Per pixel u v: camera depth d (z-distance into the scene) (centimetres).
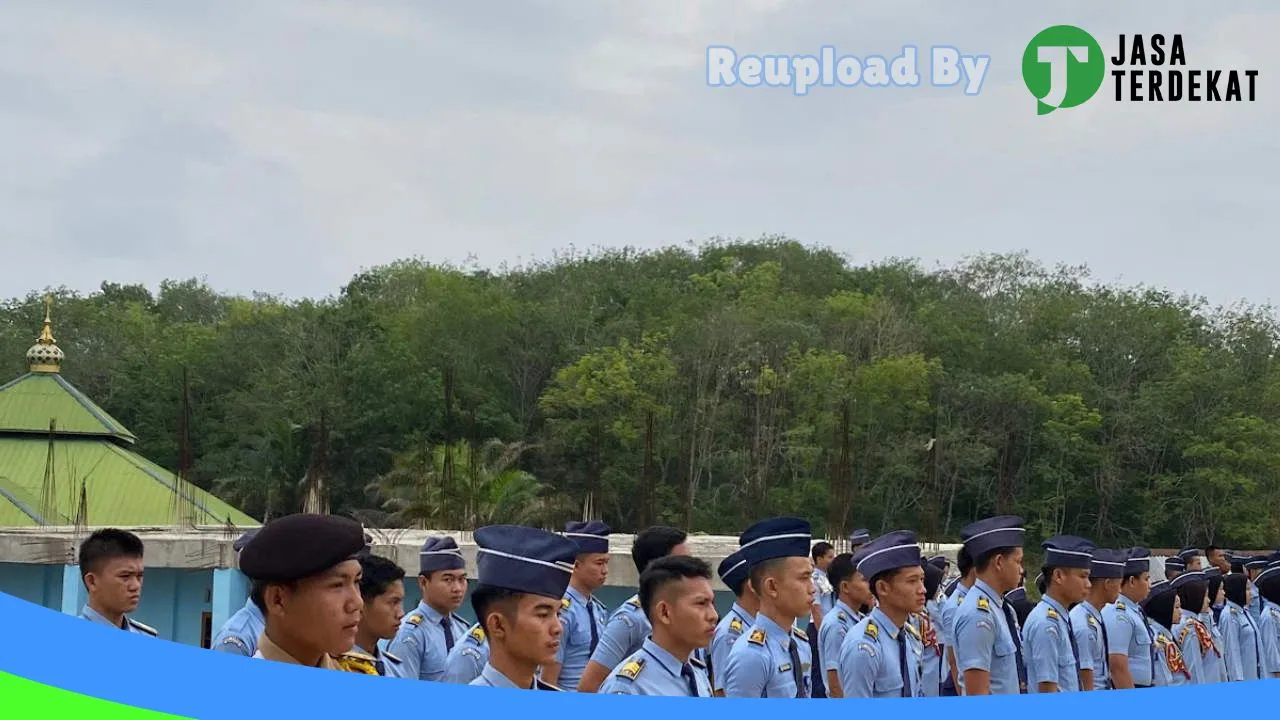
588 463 6141
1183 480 6406
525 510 4156
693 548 2338
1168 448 6550
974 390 6450
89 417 3253
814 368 6238
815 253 8619
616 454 6175
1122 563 1216
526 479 4300
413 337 6819
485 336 6881
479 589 662
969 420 6550
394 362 6297
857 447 6141
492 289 7219
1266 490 6350
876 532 6181
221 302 9688
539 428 6625
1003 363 6950
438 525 3294
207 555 2175
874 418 6219
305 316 7212
